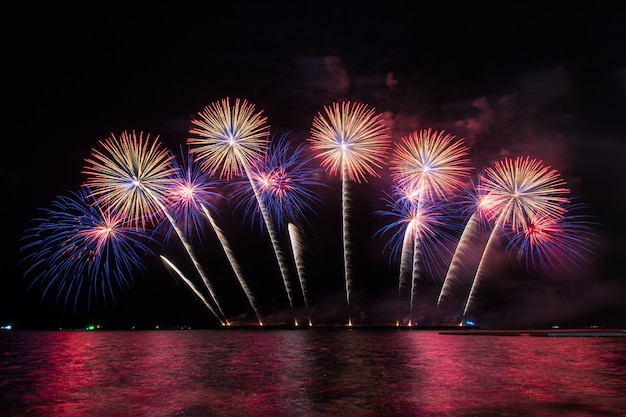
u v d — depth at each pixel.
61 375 22.44
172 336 54.03
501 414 14.27
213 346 38.56
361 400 16.25
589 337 48.03
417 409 14.92
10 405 15.80
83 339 50.06
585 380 20.27
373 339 45.34
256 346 38.12
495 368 24.12
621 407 15.09
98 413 14.62
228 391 17.97
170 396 17.08
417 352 32.38
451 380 20.38
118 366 25.66
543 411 14.60
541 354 30.70
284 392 17.70
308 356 30.19
